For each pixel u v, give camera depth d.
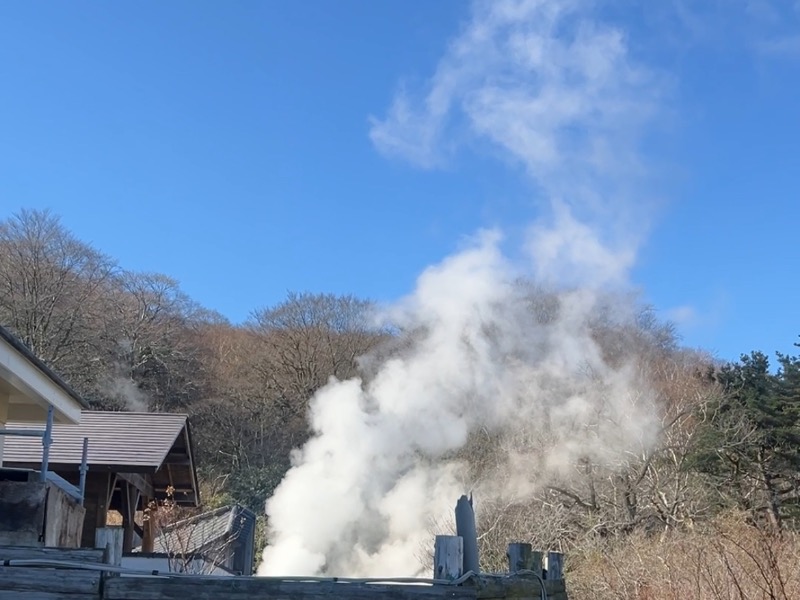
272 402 38.50
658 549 16.42
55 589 4.54
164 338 39.06
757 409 25.06
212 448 36.34
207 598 4.59
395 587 4.73
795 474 24.16
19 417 9.61
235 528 22.94
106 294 38.25
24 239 35.22
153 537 16.72
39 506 6.25
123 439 14.66
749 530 15.80
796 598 11.19
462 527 5.39
